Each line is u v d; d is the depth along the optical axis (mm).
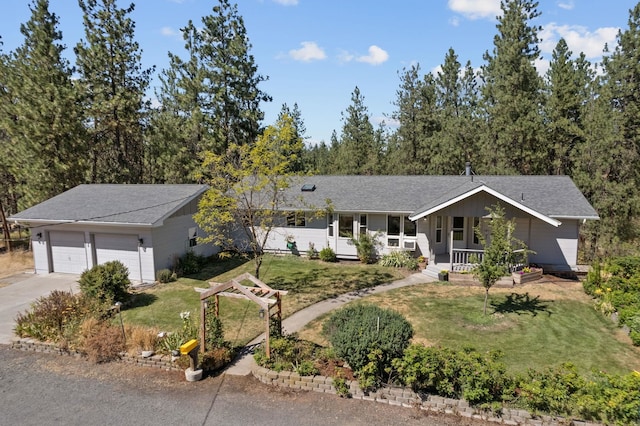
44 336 11961
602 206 23250
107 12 27422
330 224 22828
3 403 8953
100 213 19344
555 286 16922
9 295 17047
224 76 31172
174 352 10461
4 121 24125
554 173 27188
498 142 26719
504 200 17047
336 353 9344
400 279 18688
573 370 8102
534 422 7750
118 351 10922
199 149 30562
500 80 27484
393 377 9141
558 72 26406
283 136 16234
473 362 8461
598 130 23656
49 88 23797
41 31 24484
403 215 21359
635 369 10086
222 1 30703
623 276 15422
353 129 44062
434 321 13375
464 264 18656
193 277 19297
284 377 9453
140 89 29672
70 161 25078
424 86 35031
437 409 8328
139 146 31969
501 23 28672
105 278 14625
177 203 19891
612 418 7500
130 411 8570
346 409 8453
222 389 9375
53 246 20344
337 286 17672
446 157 31328
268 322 10078
